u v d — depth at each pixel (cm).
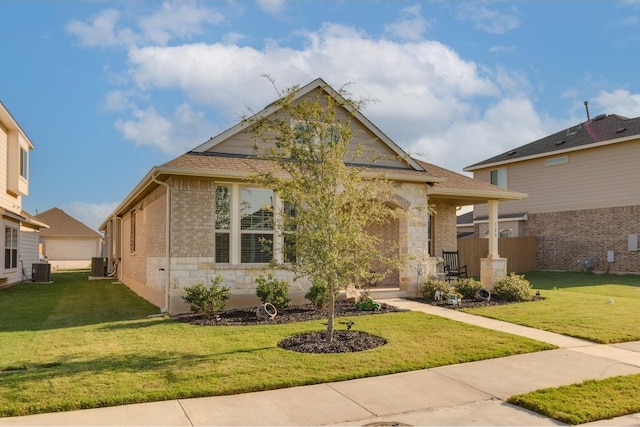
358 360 716
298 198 835
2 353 769
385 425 482
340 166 826
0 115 1817
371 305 1195
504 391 587
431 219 1803
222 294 1141
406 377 648
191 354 750
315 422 491
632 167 2209
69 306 1366
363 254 833
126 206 1950
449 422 489
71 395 555
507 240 2484
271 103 1072
